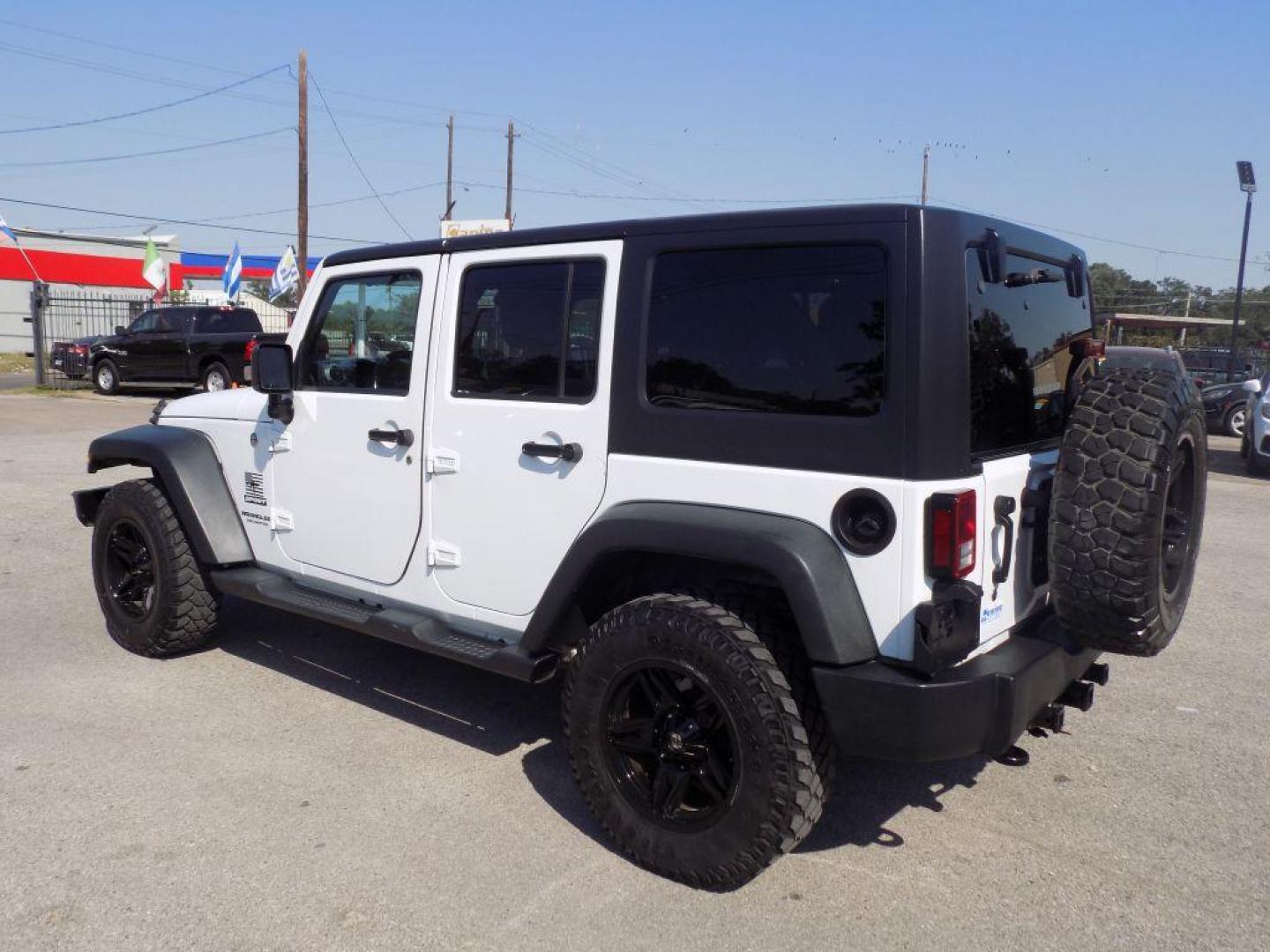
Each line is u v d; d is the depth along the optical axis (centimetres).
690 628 316
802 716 317
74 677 519
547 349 376
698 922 314
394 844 358
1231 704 502
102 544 556
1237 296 2259
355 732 455
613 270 355
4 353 4097
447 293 406
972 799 401
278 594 473
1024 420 354
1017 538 332
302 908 319
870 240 300
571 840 362
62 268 4397
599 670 340
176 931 306
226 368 2111
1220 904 328
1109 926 314
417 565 423
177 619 528
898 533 296
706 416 330
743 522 316
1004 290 338
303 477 470
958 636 293
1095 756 441
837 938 307
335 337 457
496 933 307
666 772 332
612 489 355
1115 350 1311
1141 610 301
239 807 383
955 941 306
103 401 2114
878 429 298
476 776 413
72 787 396
